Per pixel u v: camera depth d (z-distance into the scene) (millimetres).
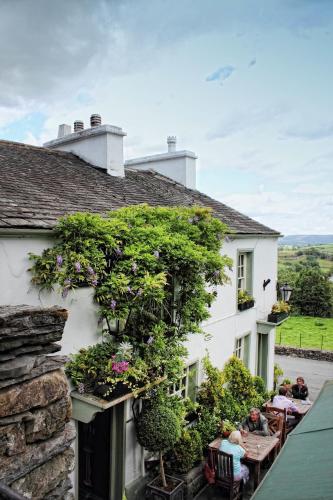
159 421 5887
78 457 5961
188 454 6668
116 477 6105
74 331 5441
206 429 7527
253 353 11125
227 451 6492
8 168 7359
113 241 5215
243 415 8398
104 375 5258
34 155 9266
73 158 10477
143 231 5703
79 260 4867
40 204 5797
